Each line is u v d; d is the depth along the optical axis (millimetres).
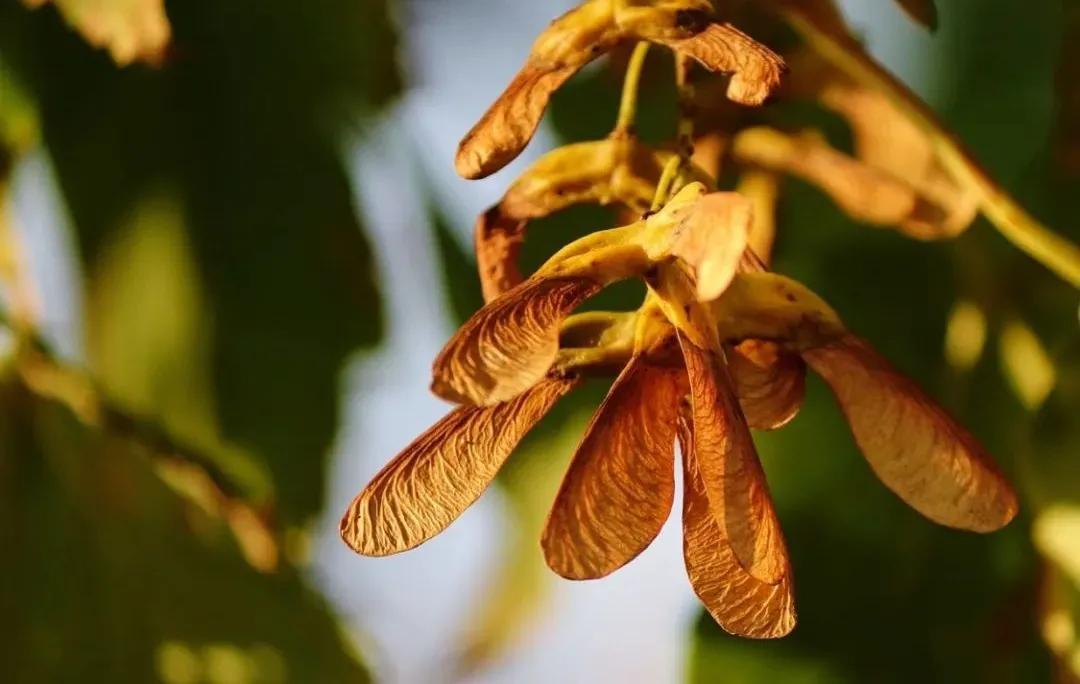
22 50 554
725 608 423
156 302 578
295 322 584
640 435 428
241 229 578
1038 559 551
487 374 412
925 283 581
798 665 579
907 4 476
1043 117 564
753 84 423
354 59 572
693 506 427
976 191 509
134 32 512
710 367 425
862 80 512
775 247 529
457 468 430
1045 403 552
